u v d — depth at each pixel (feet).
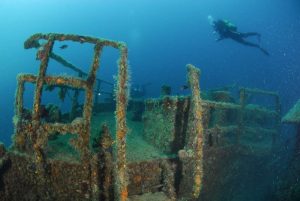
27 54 264.93
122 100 13.29
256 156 22.67
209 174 19.31
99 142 14.44
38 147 13.56
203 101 18.35
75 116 20.18
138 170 15.53
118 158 13.10
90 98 13.61
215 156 19.61
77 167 13.76
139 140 19.95
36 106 13.69
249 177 23.00
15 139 14.37
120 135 13.12
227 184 21.15
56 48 291.38
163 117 18.04
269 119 29.25
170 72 251.60
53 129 13.52
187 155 15.89
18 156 14.24
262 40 198.70
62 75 13.91
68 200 13.94
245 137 25.03
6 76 193.57
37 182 13.99
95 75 13.67
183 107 17.35
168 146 17.21
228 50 296.10
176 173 16.57
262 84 120.26
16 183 14.40
